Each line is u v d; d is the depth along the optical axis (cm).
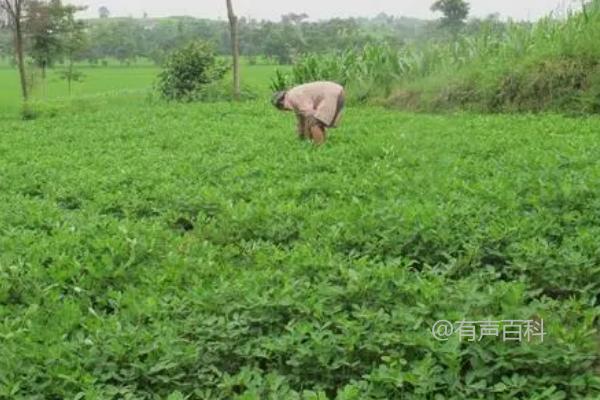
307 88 1213
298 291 533
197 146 1328
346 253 668
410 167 1006
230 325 490
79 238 707
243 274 598
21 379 439
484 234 650
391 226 685
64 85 4612
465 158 1046
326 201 858
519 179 823
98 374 448
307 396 415
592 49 1608
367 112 1781
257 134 1437
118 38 6612
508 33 1927
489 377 439
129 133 1589
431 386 421
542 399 416
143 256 675
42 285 602
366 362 462
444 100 1853
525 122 1388
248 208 780
